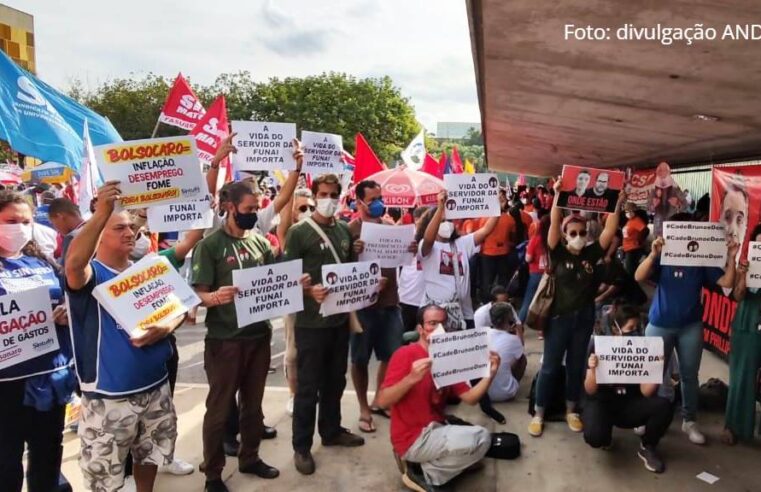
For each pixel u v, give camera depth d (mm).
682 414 4324
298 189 4988
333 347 3844
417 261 4621
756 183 5160
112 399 2584
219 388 3287
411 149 8633
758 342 3930
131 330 2547
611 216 4113
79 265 2445
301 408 3650
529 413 4621
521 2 3111
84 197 4574
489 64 4953
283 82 38875
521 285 8680
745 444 4082
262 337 3436
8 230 2639
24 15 25891
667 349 4184
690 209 10078
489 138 13977
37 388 2691
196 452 3971
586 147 11539
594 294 4199
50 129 4855
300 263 3414
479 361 3373
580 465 3789
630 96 5152
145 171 2820
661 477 3637
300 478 3596
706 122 5766
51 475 2875
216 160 3988
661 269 4156
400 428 3438
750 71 3715
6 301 2559
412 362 3367
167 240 6902
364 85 38812
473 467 3740
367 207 4074
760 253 3830
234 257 3322
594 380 3678
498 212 4332
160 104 35125
